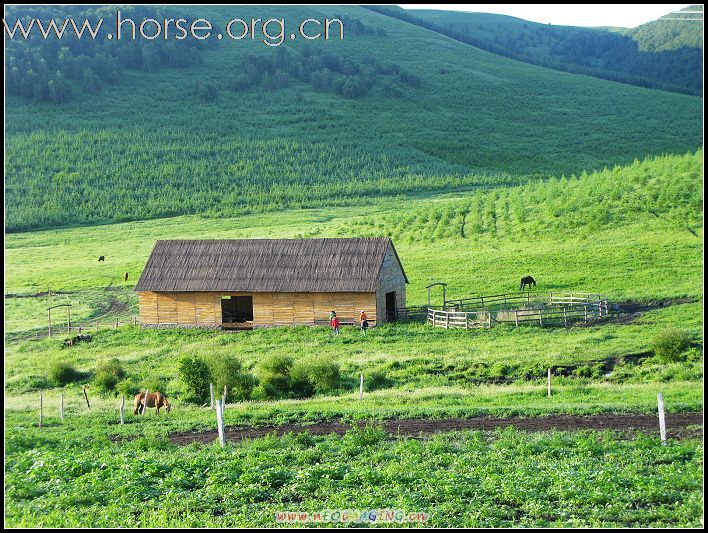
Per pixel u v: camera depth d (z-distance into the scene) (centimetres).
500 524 2161
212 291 6353
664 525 2116
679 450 2714
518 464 2675
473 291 7044
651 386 4003
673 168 9512
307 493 2492
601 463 2656
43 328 7069
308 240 6594
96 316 7581
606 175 10038
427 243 9162
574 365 4550
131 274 9394
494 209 10231
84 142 18100
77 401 4578
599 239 8088
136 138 18612
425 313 6306
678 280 6562
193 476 2650
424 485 2475
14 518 2319
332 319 5925
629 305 6078
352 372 4762
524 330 5522
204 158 17688
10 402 4600
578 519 2153
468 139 19838
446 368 4700
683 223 8062
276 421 3638
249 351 5550
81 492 2528
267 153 18088
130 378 4916
